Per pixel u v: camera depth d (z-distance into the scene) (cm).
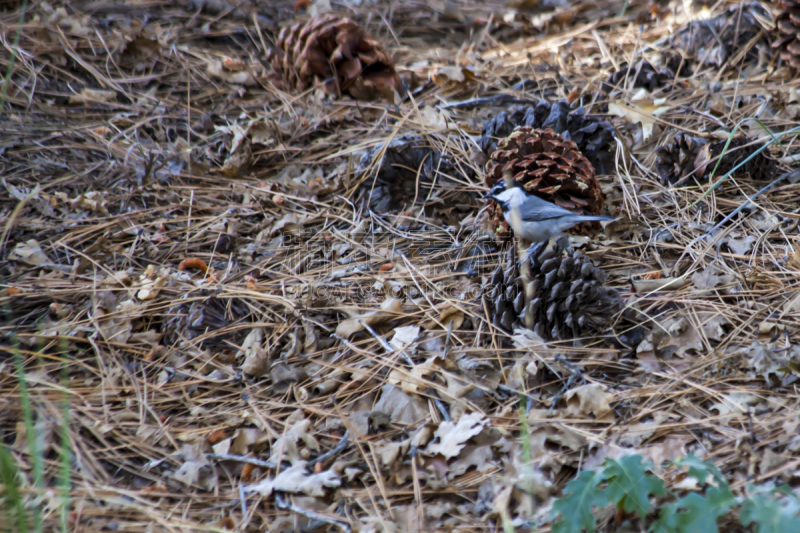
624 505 444
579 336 668
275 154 1054
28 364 663
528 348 636
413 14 1546
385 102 1184
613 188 920
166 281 769
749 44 1170
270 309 732
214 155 1052
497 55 1344
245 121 1133
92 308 738
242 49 1381
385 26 1502
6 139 1058
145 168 989
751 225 809
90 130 1100
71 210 925
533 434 554
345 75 1198
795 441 515
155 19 1449
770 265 738
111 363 665
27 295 752
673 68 1193
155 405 620
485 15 1507
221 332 702
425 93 1221
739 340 640
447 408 597
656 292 713
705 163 887
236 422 598
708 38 1195
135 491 526
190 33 1409
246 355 673
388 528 479
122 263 825
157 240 872
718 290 704
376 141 1042
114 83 1225
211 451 569
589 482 447
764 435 528
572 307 661
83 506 507
